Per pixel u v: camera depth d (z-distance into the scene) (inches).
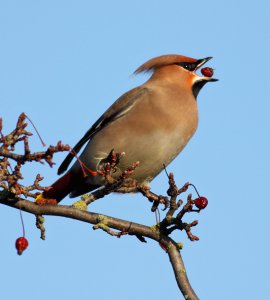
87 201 360.2
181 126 438.3
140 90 450.3
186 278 332.8
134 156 430.6
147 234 346.9
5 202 338.6
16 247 297.7
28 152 292.0
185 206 336.5
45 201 356.2
